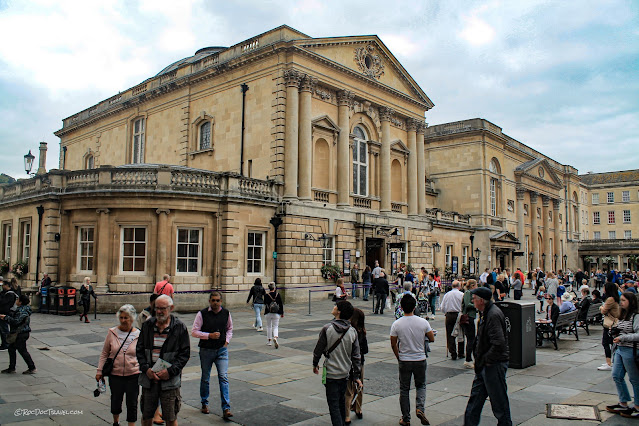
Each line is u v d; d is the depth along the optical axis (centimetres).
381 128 3512
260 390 1012
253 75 3017
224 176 2505
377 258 3400
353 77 3247
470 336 1221
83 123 4522
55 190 2455
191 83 3403
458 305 1330
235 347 1465
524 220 5631
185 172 2402
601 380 1097
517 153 5541
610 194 8600
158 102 3678
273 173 2830
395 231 3309
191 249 2416
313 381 1083
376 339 1634
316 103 3033
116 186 2333
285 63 2875
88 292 1986
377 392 1009
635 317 852
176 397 710
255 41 3047
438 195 4934
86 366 1232
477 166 4734
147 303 2258
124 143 4003
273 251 2711
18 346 1145
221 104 3200
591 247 7725
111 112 4125
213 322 877
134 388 756
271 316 1471
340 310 761
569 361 1304
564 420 826
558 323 1493
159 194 2308
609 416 848
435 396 980
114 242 2314
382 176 3481
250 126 2997
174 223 2352
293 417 850
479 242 4600
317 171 3056
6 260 2920
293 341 1564
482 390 760
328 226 2986
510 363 1222
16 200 2734
